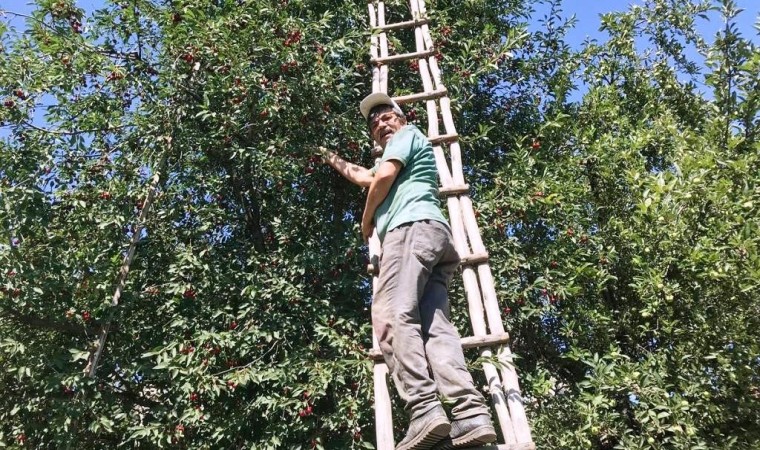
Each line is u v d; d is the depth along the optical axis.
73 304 4.74
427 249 2.50
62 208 5.04
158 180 4.99
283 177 5.30
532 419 5.07
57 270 4.66
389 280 2.48
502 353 2.73
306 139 5.25
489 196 5.32
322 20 5.25
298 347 4.96
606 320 5.34
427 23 5.23
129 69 5.34
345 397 4.59
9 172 4.71
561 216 5.48
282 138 5.22
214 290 5.18
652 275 4.93
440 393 2.29
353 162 5.62
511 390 2.61
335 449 4.59
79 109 5.26
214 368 4.77
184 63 5.09
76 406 4.39
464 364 2.38
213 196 5.69
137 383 5.15
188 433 4.75
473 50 5.76
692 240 4.96
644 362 4.90
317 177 5.79
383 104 3.08
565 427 4.99
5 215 4.52
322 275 5.37
